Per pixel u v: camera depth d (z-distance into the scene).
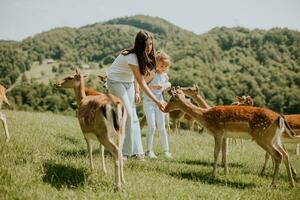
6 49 68.25
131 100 7.32
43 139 8.67
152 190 5.73
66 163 6.48
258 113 6.94
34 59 80.50
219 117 7.27
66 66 79.62
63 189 5.37
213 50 66.75
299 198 6.19
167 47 77.25
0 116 8.23
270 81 48.00
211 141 13.12
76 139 9.66
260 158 10.27
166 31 120.25
